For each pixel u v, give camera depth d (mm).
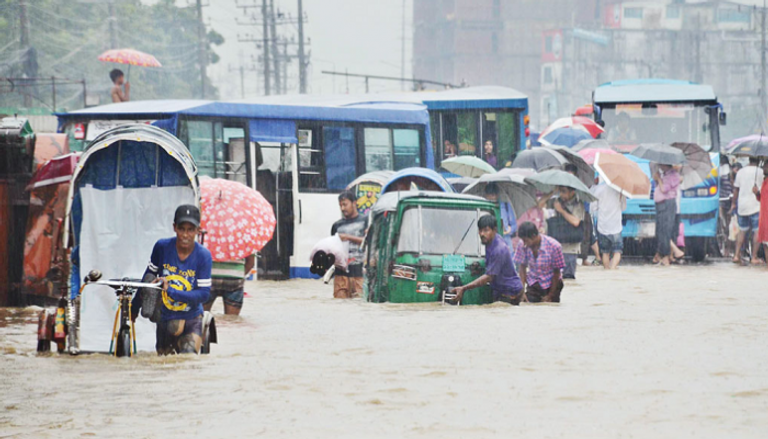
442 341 29734
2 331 32062
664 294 43844
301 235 55000
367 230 40531
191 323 27453
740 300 41344
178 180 28828
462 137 69562
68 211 28047
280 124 55281
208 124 53406
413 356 27000
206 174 53062
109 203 28438
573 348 28344
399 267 38812
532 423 19078
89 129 53469
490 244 38656
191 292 26812
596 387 22578
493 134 70125
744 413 19906
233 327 32969
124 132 28172
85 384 23094
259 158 54906
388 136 59469
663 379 23500
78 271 28344
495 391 22156
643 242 66375
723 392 21984
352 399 21359
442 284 38625
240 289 35438
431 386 22781
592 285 48250
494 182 49156
